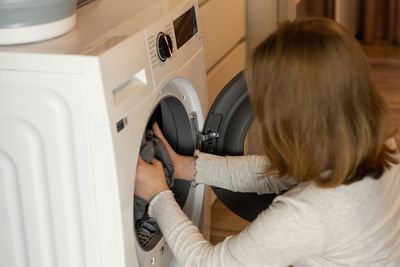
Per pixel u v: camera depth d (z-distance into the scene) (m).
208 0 2.03
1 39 1.04
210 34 2.05
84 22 1.23
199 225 1.61
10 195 1.11
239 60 2.43
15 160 1.08
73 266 1.13
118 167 1.03
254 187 1.41
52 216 1.10
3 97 1.03
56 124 1.02
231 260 1.06
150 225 1.35
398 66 3.76
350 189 0.98
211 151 1.53
